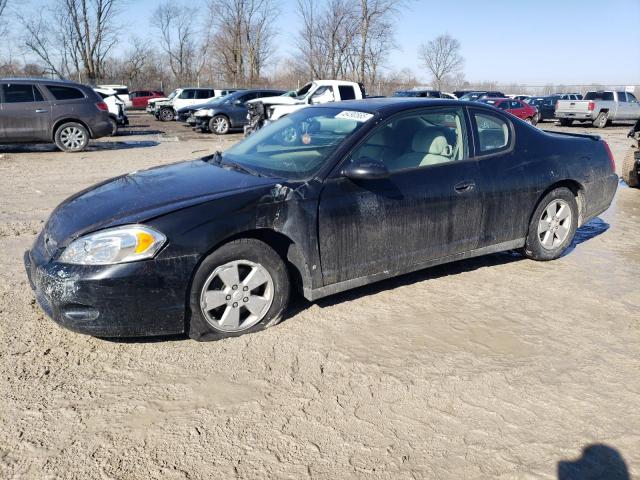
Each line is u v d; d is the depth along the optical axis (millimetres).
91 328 2971
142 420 2541
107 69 53500
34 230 5699
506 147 4363
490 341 3344
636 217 6797
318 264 3447
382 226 3646
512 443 2432
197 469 2244
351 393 2775
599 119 24266
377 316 3656
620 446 2424
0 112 12008
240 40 48750
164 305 3023
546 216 4676
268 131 4418
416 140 3941
